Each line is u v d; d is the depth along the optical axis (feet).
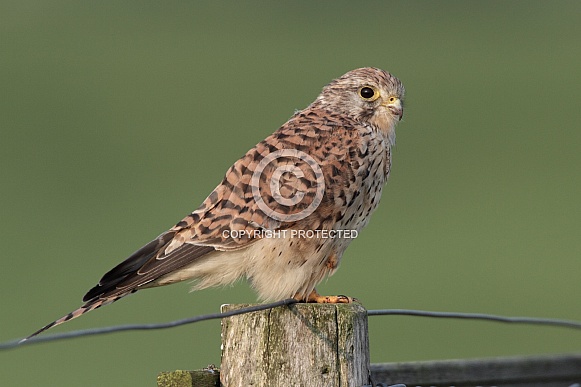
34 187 55.88
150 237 50.11
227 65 77.00
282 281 21.39
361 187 21.99
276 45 81.97
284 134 21.97
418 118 69.10
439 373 21.90
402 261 49.93
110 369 40.14
